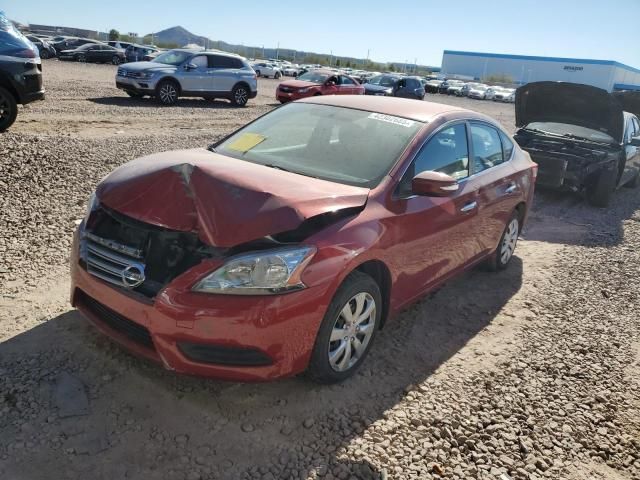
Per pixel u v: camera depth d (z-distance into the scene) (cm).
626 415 348
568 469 294
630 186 1173
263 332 279
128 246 296
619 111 870
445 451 294
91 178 700
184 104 1778
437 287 433
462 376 366
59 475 249
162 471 258
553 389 365
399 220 350
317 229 303
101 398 301
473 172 456
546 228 768
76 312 382
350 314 326
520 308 483
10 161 687
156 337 281
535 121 980
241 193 302
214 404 307
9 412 282
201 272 278
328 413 311
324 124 419
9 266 440
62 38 4266
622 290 551
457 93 5597
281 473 264
